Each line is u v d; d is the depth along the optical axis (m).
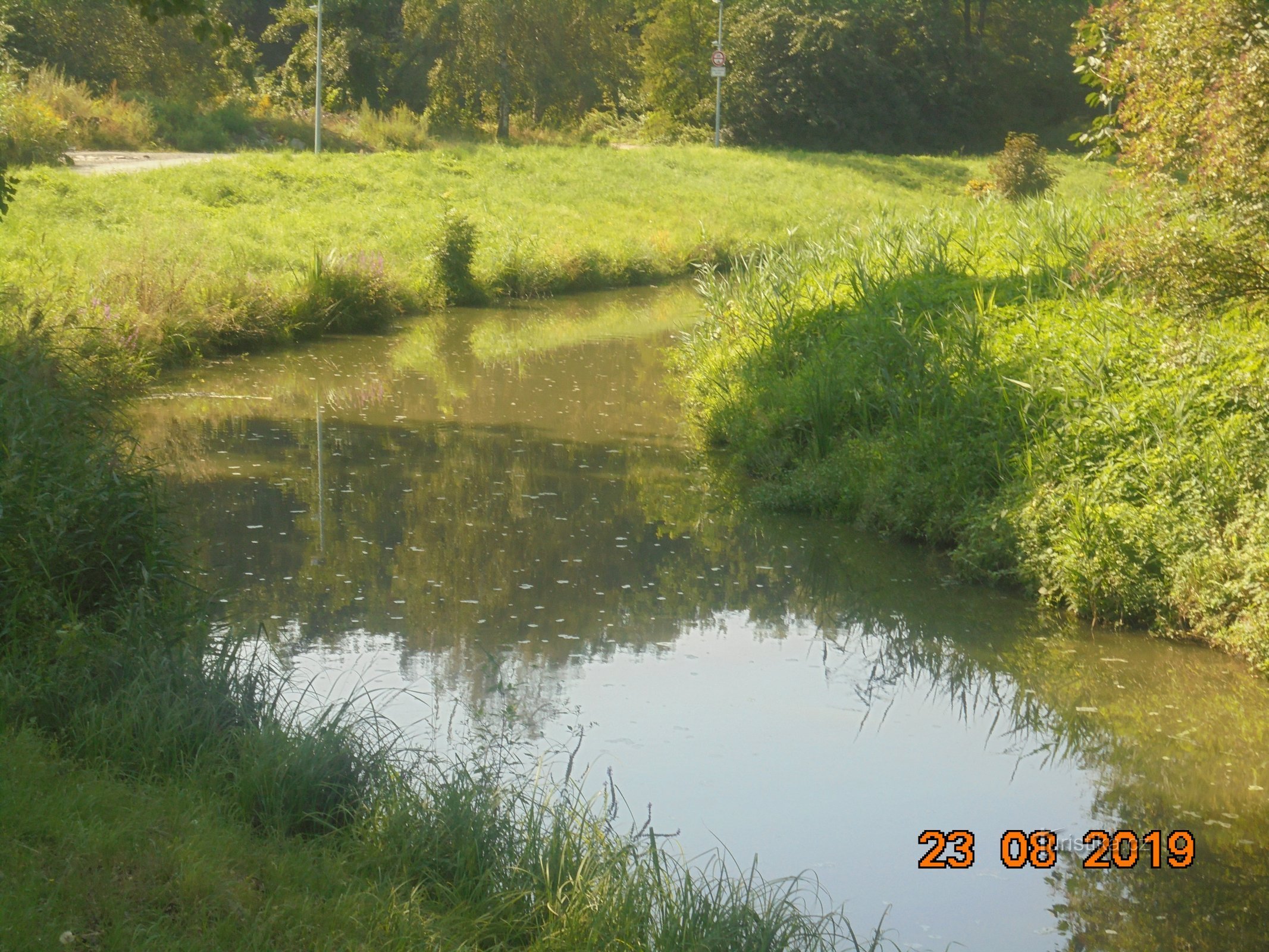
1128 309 9.91
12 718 4.69
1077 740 6.09
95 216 20.06
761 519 9.69
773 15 52.31
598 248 24.52
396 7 51.94
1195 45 6.40
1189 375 8.54
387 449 11.39
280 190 25.20
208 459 10.67
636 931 3.89
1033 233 13.67
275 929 3.62
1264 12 6.24
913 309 11.80
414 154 32.41
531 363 16.05
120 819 3.98
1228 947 4.40
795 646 7.25
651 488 10.45
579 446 11.86
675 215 29.81
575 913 3.97
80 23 38.31
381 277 18.58
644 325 19.56
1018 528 8.16
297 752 4.68
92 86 37.62
